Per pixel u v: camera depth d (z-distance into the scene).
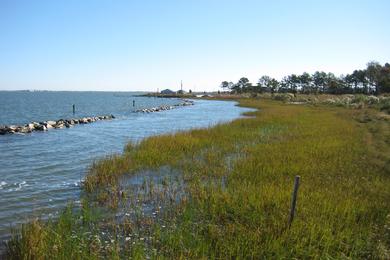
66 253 7.83
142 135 31.11
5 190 13.61
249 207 10.67
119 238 9.27
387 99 66.88
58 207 11.74
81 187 14.04
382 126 32.31
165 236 9.09
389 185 13.62
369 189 13.02
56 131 33.66
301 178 14.34
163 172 16.17
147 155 18.58
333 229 9.27
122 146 24.69
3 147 23.70
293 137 25.88
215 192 12.08
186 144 21.98
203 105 91.25
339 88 134.00
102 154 21.39
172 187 13.71
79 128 36.72
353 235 9.11
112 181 14.45
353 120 39.56
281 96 109.19
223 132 28.20
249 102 95.75
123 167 16.34
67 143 25.89
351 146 21.62
